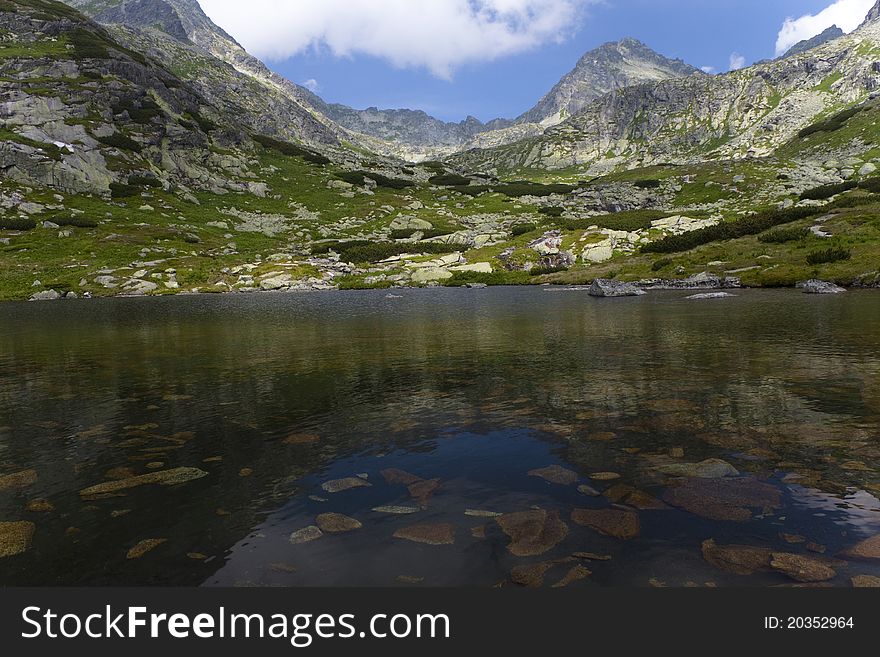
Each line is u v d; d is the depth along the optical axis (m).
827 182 135.38
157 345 25.64
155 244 99.38
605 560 6.01
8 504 7.89
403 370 17.98
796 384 14.30
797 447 9.51
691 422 11.23
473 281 87.69
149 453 10.14
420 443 10.41
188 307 52.22
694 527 6.69
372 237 123.56
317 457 9.75
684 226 101.88
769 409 12.02
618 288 54.28
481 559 6.13
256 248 108.69
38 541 6.77
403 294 67.94
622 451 9.58
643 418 11.61
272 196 150.88
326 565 6.12
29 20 166.75
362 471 9.00
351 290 80.81
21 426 12.12
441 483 8.39
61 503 7.91
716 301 42.75
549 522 6.93
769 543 6.25
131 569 6.13
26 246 89.06
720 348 20.59
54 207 107.25
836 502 7.27
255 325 34.38
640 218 112.00
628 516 7.04
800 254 64.69
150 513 7.53
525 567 5.94
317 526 7.05
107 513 7.55
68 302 63.84
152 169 135.62
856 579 5.54
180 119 162.25
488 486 8.21
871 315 29.50
